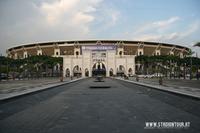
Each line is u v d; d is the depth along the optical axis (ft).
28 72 346.95
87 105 51.65
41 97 70.74
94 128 29.60
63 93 84.38
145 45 496.64
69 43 492.13
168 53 507.71
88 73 429.38
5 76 267.59
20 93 77.05
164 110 44.32
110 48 430.20
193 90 86.63
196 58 316.40
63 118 36.63
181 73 360.07
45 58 363.97
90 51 430.20
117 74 431.84
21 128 30.07
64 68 435.12
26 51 519.60
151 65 381.40
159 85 123.54
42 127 30.50
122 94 79.66
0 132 28.19
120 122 33.22
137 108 46.88
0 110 45.73
